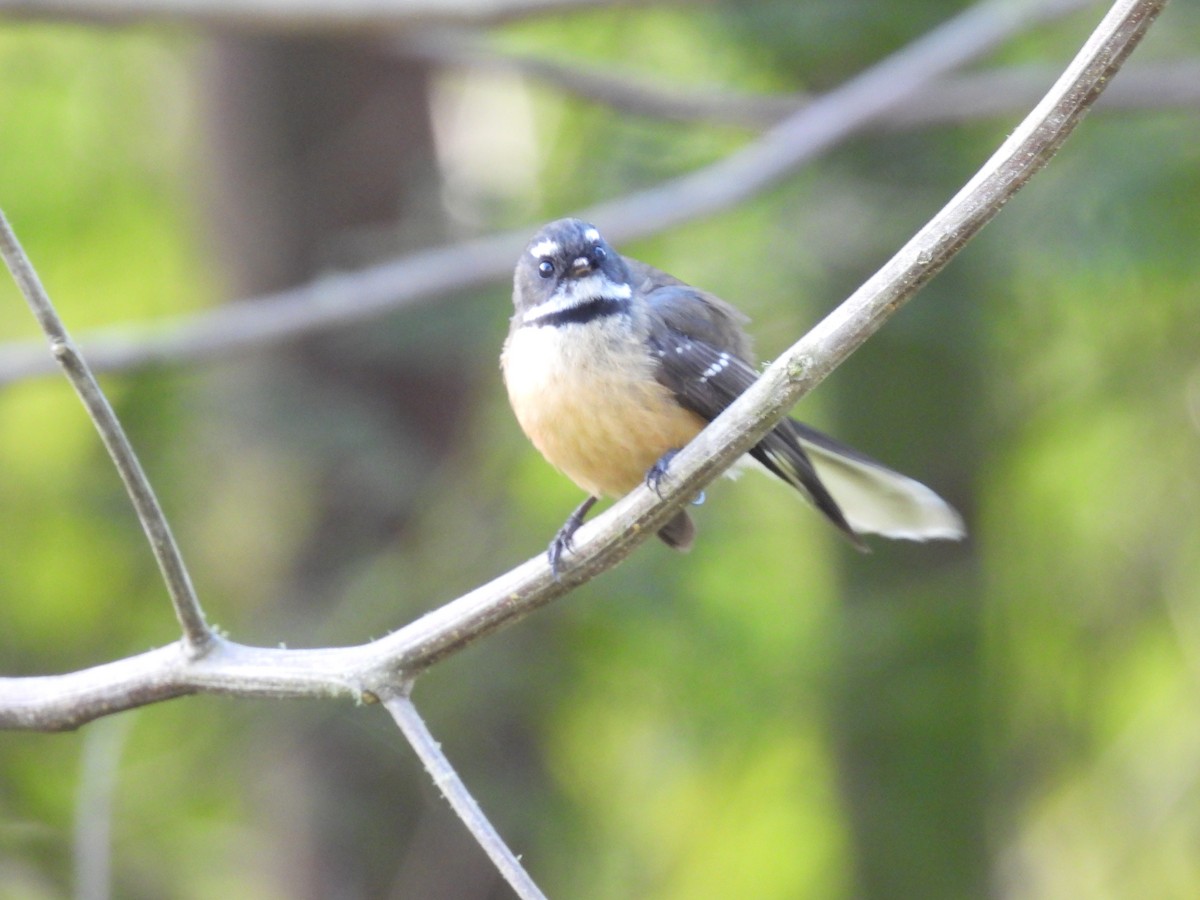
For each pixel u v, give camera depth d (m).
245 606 13.66
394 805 13.15
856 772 14.38
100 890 7.30
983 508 14.50
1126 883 15.13
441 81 16.31
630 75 13.88
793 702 13.93
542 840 12.98
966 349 13.56
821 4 13.15
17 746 11.91
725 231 14.06
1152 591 14.87
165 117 17.05
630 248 14.38
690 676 14.06
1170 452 14.73
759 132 13.49
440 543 12.92
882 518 8.13
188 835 13.04
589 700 14.05
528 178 15.30
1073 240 12.53
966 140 13.78
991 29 11.88
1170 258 12.52
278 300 12.40
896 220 13.02
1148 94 11.81
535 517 13.53
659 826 16.48
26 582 15.09
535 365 7.63
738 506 13.95
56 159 17.00
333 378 13.54
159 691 5.83
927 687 13.49
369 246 13.97
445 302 12.76
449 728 12.49
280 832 13.58
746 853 16.75
